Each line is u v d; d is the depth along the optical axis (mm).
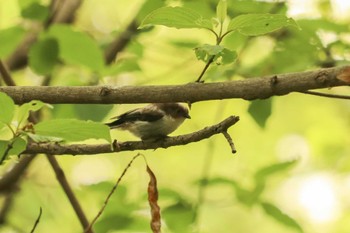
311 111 20031
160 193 10195
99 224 10055
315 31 10781
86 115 10070
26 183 14289
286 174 11406
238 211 17812
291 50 10664
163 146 7285
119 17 16359
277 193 19125
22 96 7281
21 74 15086
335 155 16547
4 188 11938
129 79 13352
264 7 10273
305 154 17750
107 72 10781
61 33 10547
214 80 9492
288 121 20094
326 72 6656
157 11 6414
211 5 10438
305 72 6750
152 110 9180
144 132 9211
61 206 15156
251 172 11039
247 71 10320
